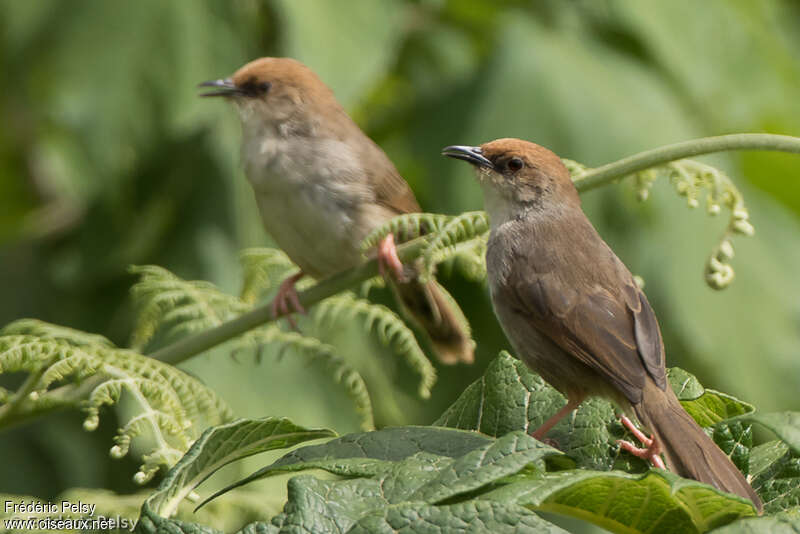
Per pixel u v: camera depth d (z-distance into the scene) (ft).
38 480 40.45
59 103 38.22
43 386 21.47
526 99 43.16
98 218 41.50
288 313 27.32
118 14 38.83
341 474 16.47
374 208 31.68
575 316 25.05
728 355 42.57
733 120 46.52
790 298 44.52
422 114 44.11
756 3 47.62
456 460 15.96
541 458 16.35
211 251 40.19
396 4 40.04
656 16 45.42
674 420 20.95
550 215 27.45
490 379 21.59
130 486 41.04
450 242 23.04
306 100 32.53
